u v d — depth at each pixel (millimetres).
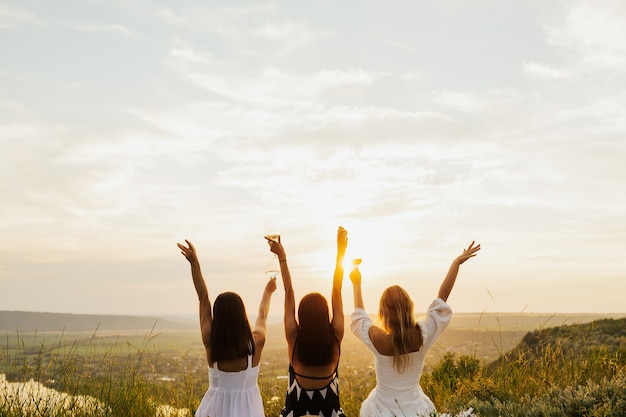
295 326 6215
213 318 5898
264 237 6336
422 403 6094
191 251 6164
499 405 6934
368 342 6129
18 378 7328
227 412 5762
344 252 6430
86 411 7113
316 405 6066
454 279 6172
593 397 6629
